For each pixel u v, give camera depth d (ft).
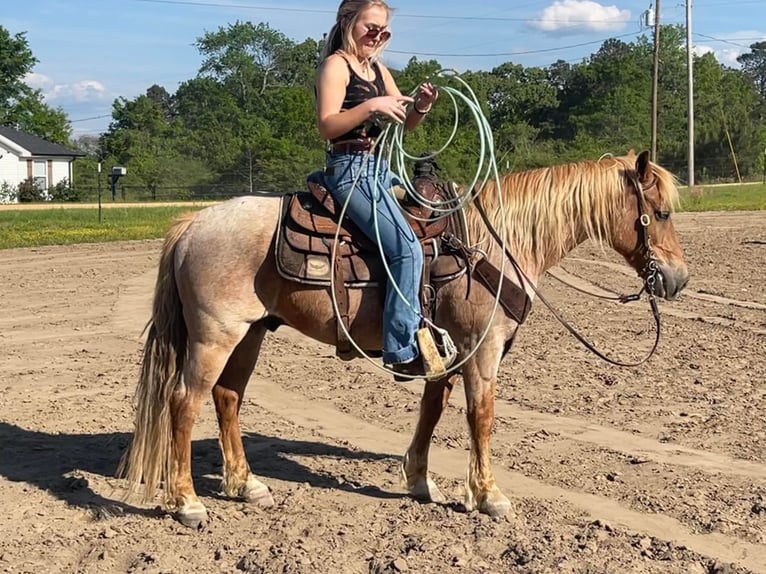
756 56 467.52
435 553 14.84
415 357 15.94
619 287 46.14
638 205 17.20
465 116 96.99
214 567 14.55
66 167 188.65
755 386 26.63
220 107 251.60
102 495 17.85
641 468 19.71
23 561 14.73
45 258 61.21
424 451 17.78
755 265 54.08
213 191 164.86
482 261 16.07
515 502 17.52
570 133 218.38
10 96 235.61
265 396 26.17
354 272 15.88
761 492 18.16
